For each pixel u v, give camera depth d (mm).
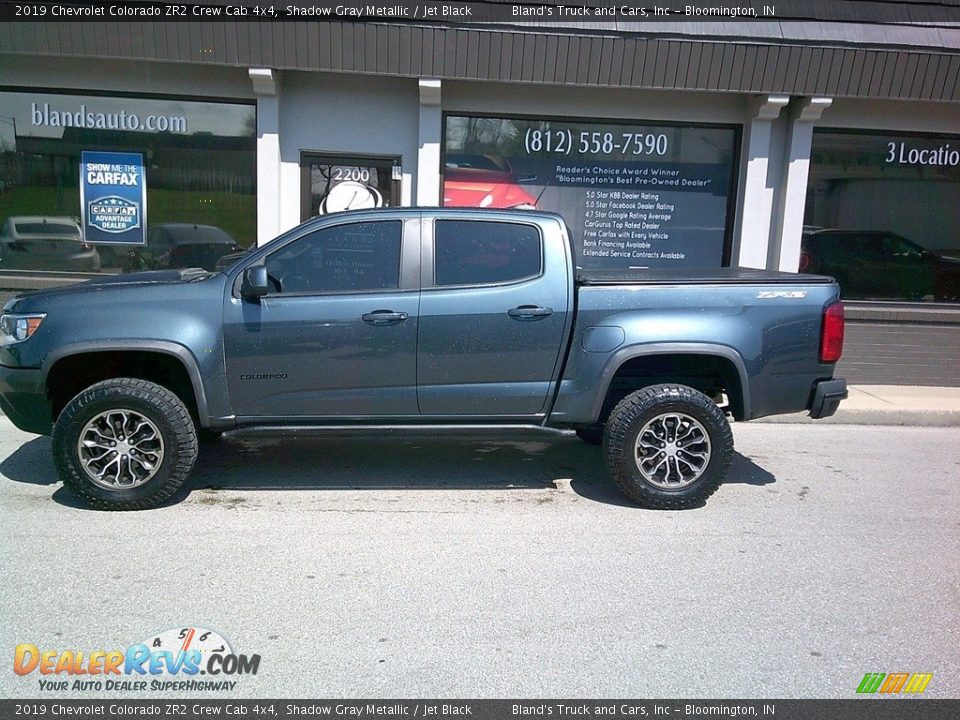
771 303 5246
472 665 3387
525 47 8297
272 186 8789
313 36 8172
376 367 5129
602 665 3408
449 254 5184
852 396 8625
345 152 8961
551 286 5184
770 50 8352
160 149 8867
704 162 9250
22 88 8641
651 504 5285
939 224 9414
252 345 5016
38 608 3779
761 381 5266
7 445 6422
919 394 8789
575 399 5270
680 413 5215
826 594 4109
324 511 5125
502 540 4723
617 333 5176
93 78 8656
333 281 5133
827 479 6125
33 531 4676
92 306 4969
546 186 9219
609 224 9336
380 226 5168
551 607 3898
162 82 8680
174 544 4535
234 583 4070
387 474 5918
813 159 9266
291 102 8852
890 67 8508
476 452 6559
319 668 3342
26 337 4961
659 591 4098
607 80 8500
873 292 9500
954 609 3975
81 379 5309
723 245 9414
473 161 9109
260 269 4852
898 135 9227
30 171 8820
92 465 4996
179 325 4957
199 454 6285
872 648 3596
